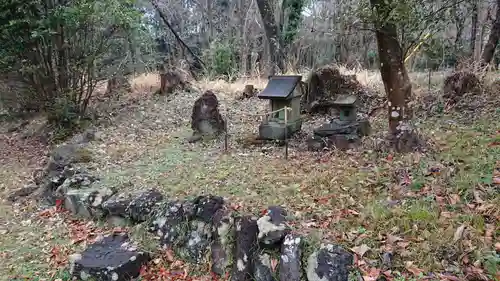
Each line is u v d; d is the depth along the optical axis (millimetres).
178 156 5730
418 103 6742
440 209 3211
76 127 7727
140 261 3564
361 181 3982
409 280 2604
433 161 4098
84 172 5301
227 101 9281
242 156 5445
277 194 3957
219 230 3475
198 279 3367
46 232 4379
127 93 10055
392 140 4691
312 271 2801
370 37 12445
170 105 8961
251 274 3111
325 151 5227
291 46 13688
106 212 4438
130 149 6262
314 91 7984
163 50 18234
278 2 12812
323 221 3340
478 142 4422
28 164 6691
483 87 6879
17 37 7141
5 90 8516
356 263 2785
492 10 9352
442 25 4645
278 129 5859
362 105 7672
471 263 2639
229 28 16578
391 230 3068
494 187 3352
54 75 7742
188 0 18391
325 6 13609
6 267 3748
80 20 7008
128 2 7469
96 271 3393
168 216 3904
